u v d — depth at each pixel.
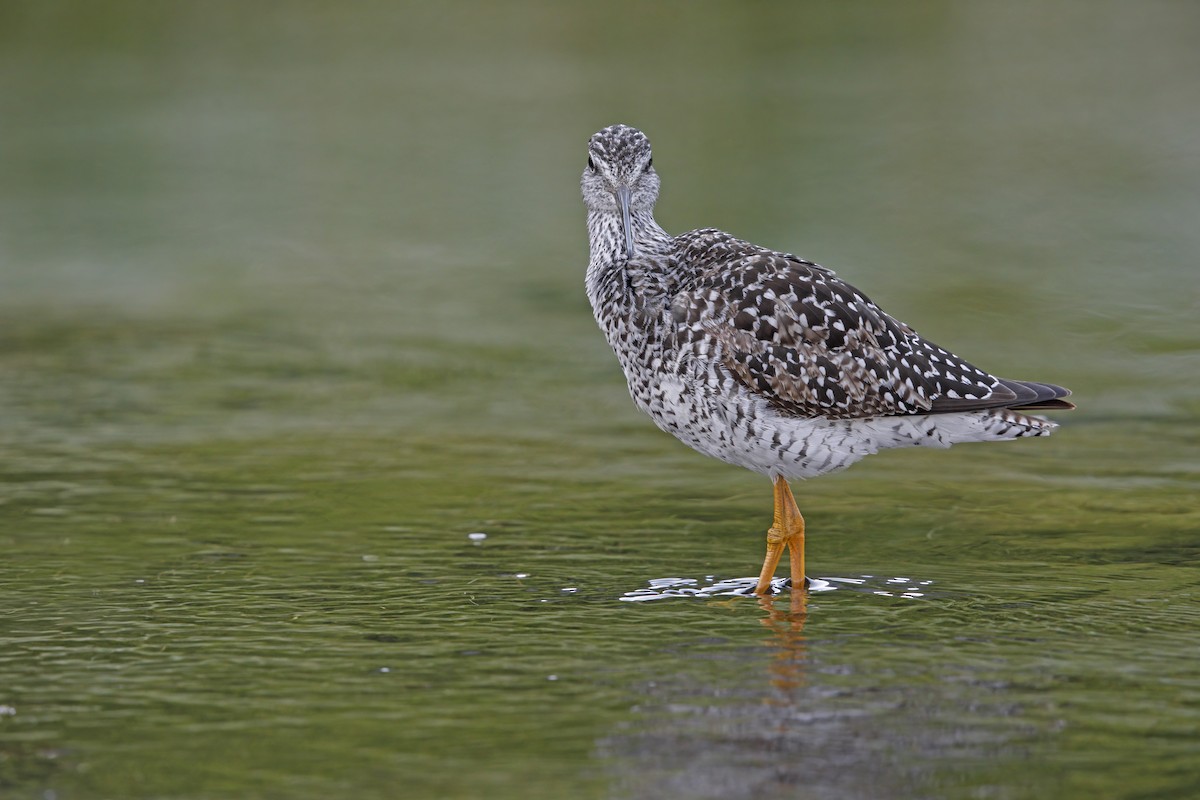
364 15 44.53
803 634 10.19
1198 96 33.78
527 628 10.34
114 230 26.11
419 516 13.27
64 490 13.98
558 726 8.59
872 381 11.09
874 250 23.94
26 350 19.69
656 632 10.25
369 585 11.34
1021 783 7.80
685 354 11.20
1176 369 18.39
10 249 25.06
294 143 31.69
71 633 10.25
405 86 36.09
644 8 45.06
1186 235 24.73
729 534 12.80
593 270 12.50
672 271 11.78
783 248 23.94
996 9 44.47
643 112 33.00
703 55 39.00
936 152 29.89
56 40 40.66
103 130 32.34
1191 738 8.33
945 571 11.69
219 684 9.30
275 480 14.40
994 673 9.35
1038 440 15.77
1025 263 23.38
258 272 23.89
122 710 8.89
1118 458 15.04
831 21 43.19
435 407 17.31
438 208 27.50
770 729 8.52
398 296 22.59
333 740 8.42
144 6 44.69
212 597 11.04
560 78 36.56
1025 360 18.78
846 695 9.00
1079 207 26.34
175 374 18.64
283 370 18.89
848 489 14.16
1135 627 10.23
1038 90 34.81
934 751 8.20
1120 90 34.56
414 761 8.13
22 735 8.52
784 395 11.07
